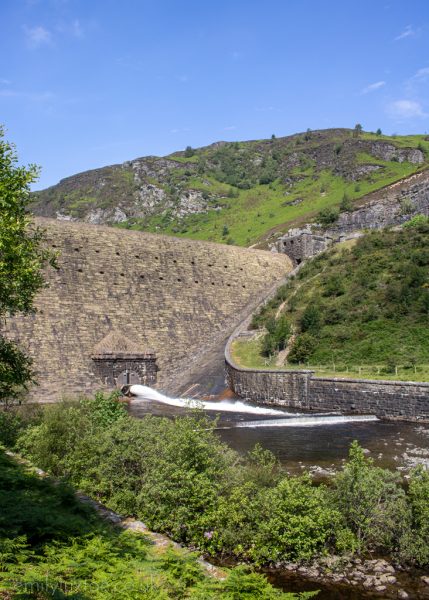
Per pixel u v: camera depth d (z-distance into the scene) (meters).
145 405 47.75
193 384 55.50
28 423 25.14
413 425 36.59
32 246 19.33
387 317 55.16
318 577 13.55
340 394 43.06
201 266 74.50
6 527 10.38
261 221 160.38
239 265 79.94
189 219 187.62
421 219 78.75
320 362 51.81
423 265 62.53
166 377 58.94
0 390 22.27
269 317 65.94
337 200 157.75
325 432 34.59
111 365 53.81
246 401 50.38
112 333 57.16
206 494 15.45
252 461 23.55
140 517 15.83
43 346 52.06
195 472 15.88
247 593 9.19
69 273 59.50
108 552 9.80
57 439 19.98
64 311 56.06
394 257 67.69
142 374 55.94
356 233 89.19
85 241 63.84
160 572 9.31
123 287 63.00
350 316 57.75
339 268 72.00
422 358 46.16
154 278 67.12
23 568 8.46
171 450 16.69
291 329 60.09
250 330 65.06
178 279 69.81
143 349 57.19
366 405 41.12
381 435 33.22
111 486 17.19
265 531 14.49
